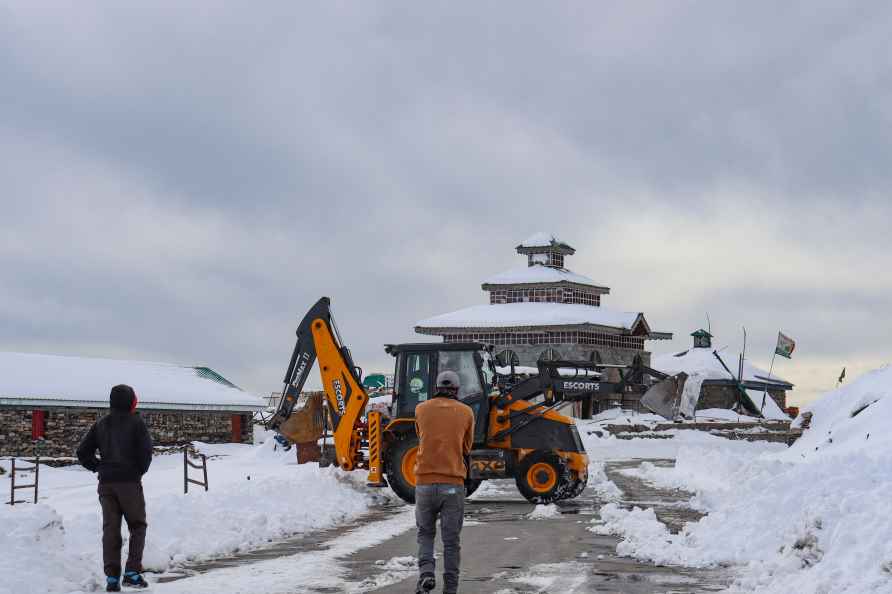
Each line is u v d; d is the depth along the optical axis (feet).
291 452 129.29
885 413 100.78
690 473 93.09
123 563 37.76
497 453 67.97
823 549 33.88
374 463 68.08
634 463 136.36
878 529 31.50
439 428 29.76
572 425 69.00
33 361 174.09
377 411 69.00
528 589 32.81
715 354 266.98
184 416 178.91
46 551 32.83
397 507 66.13
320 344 77.56
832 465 44.57
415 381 69.72
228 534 45.50
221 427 186.29
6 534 32.32
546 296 256.52
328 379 77.15
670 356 271.90
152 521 43.65
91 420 162.71
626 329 243.40
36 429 155.43
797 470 44.45
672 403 80.28
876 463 45.21
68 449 158.92
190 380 196.13
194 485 81.15
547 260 269.85
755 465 61.77
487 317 246.47
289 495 60.44
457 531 29.55
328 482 69.05
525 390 69.97
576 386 70.79
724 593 31.91
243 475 94.53
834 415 114.93
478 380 69.10
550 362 70.64
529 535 48.93
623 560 39.78
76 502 70.13
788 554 35.27
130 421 33.76
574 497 70.13
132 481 33.45
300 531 52.01
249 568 38.22
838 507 35.06
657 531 47.03
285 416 78.02
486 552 42.39
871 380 115.85
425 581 29.25
